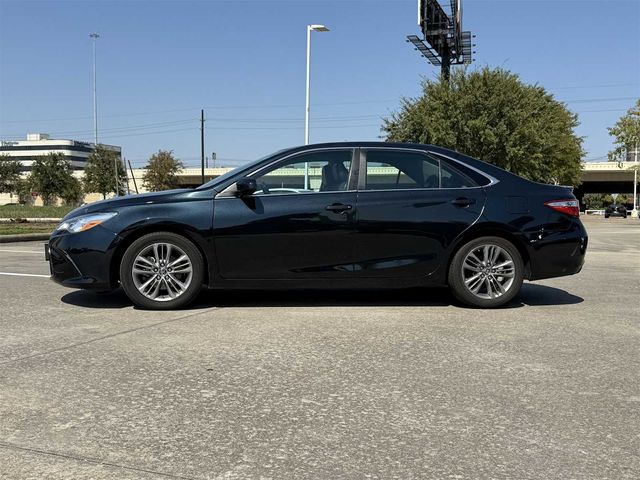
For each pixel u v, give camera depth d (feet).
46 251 20.81
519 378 13.32
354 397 12.13
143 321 18.53
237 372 13.62
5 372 13.48
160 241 19.80
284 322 18.52
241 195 19.90
